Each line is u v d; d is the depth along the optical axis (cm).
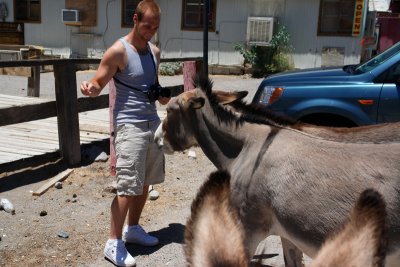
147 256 445
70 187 599
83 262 430
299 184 283
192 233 102
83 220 512
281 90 584
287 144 300
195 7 1889
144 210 547
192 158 743
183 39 1919
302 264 344
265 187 299
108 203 556
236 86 1538
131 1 1973
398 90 539
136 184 418
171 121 369
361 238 92
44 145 734
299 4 1748
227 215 104
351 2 1680
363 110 551
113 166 636
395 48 604
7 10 2155
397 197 254
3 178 618
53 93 1374
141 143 416
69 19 2011
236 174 319
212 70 1888
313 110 566
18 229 487
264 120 329
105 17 2016
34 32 2134
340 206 266
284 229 298
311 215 275
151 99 420
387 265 265
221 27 1864
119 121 417
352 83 559
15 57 1742
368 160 269
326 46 1741
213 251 98
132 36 417
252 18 1773
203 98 342
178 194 596
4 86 1516
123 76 413
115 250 423
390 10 2325
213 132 346
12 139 774
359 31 1683
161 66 1864
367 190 99
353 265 89
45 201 557
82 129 851
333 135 296
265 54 1792
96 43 2050
